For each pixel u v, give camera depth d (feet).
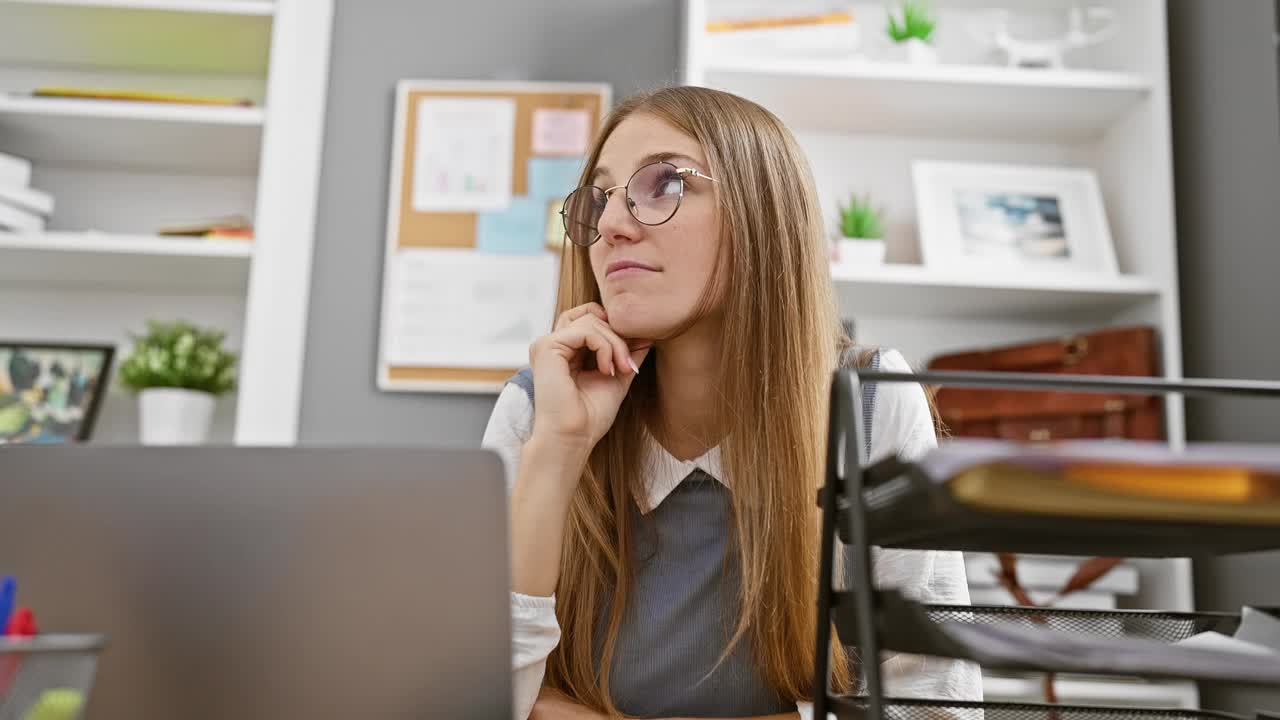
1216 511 1.45
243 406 6.89
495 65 8.16
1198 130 7.01
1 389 7.45
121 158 7.97
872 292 7.12
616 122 3.32
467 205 7.92
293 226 7.58
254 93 8.26
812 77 6.97
